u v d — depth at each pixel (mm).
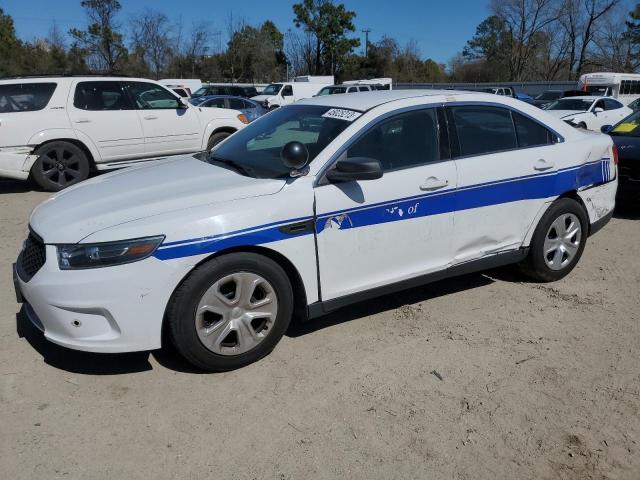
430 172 3914
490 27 64125
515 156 4340
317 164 3562
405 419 3023
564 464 2721
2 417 3004
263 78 53625
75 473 2619
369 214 3678
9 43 45656
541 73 59688
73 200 3568
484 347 3783
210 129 10328
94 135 8945
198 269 3182
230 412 3066
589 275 5125
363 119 3785
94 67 43844
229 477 2605
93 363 3535
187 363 3537
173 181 3664
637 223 6953
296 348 3742
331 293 3670
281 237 3373
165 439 2852
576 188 4723
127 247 3033
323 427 2951
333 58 54438
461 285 4848
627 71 56031
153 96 9672
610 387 3338
